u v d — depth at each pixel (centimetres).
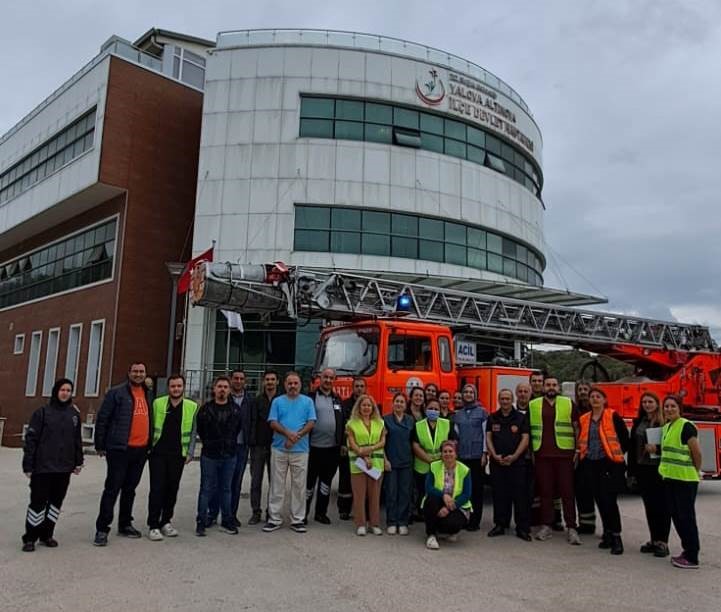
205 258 1795
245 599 543
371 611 519
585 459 793
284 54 2400
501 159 2711
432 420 832
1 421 2619
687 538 683
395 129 2442
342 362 1016
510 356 1388
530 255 2852
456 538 791
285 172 2317
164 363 2441
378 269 2305
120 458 743
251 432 872
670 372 1484
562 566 677
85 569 626
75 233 2759
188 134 2641
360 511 810
